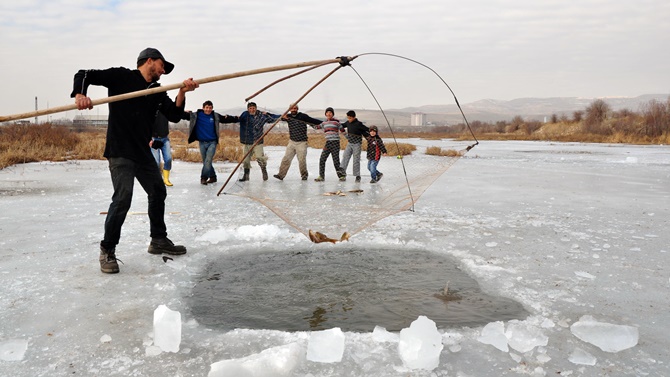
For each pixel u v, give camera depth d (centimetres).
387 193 591
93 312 345
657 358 280
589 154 2619
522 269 454
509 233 605
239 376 248
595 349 291
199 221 674
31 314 340
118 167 427
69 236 573
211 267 461
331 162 1602
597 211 772
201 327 322
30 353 284
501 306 362
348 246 536
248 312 349
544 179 1290
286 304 364
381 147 1041
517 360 275
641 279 425
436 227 636
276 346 288
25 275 425
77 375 259
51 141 2402
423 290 396
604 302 370
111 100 393
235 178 1238
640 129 5031
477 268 451
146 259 476
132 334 310
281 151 1096
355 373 261
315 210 544
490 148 3447
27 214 719
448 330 315
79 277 420
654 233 610
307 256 497
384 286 405
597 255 498
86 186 1085
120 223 432
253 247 529
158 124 1038
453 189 1060
